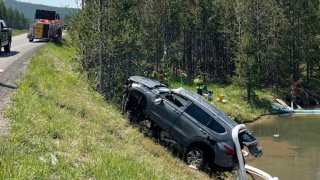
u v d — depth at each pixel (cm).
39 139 819
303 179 1542
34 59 2197
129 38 2116
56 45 3878
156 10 4116
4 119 888
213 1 4609
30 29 4097
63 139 912
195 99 1388
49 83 1566
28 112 982
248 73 3444
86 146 910
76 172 708
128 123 1500
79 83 2069
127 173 789
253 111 3166
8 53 2589
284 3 4481
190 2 4559
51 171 682
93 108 1491
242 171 1235
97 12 2047
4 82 1358
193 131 1325
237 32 4166
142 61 2653
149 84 1490
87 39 2141
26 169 617
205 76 4694
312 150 2002
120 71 2245
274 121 2903
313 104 3803
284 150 1995
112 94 2080
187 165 1316
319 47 4594
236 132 1273
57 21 4431
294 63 4400
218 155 1280
